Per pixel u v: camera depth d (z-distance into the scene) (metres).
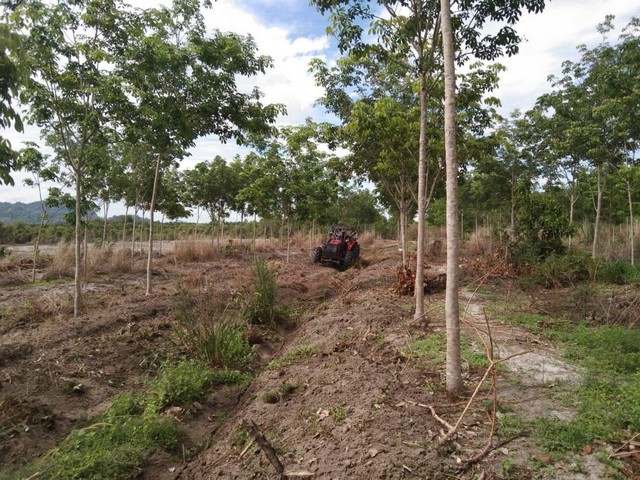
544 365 4.47
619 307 6.57
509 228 12.06
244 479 3.16
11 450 3.78
